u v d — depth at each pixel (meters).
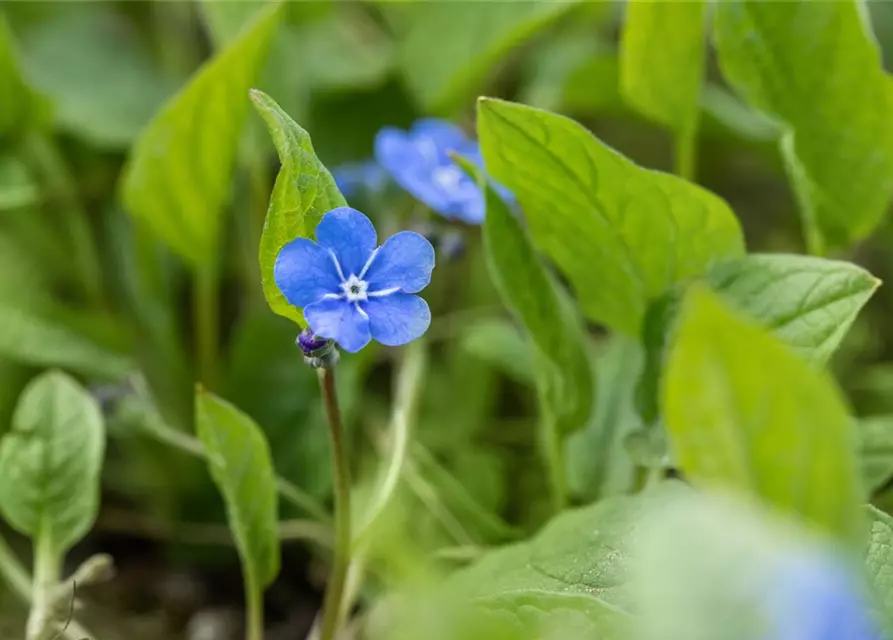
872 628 0.20
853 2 0.24
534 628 0.21
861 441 0.24
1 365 0.27
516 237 0.23
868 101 0.24
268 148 0.28
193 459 0.27
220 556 0.28
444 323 0.30
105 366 0.27
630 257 0.24
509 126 0.23
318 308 0.21
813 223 0.25
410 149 0.27
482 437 0.29
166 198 0.27
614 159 0.23
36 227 0.29
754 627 0.18
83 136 0.30
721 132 0.30
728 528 0.18
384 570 0.25
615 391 0.26
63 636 0.24
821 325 0.22
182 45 0.33
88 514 0.24
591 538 0.22
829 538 0.19
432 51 0.29
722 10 0.24
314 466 0.27
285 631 0.27
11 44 0.27
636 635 0.20
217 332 0.30
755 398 0.19
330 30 0.33
